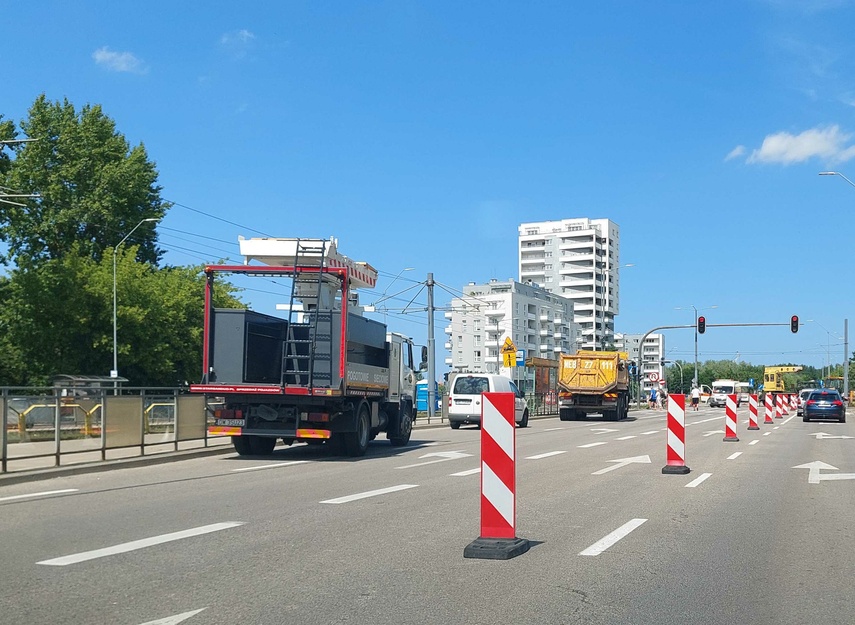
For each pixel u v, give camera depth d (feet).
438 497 40.91
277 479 48.88
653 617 20.03
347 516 34.81
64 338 169.07
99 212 176.45
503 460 28.02
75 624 18.97
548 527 32.76
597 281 538.06
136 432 59.62
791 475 53.67
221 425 61.36
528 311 460.96
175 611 20.10
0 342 173.99
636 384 271.69
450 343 451.12
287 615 19.83
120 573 24.11
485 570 24.88
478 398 115.85
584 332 529.04
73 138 179.93
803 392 190.80
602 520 34.58
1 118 176.14
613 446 80.28
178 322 181.98
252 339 61.87
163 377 181.98
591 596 21.93
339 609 20.39
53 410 52.06
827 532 32.17
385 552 27.37
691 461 64.34
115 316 157.38
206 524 32.63
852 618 20.21
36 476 48.29
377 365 70.38
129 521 33.27
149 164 187.62
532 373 168.86
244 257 69.56
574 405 149.28
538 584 23.17
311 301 64.75
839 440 91.81
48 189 175.11
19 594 21.66
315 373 60.44
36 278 167.22
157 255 196.95
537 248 547.90
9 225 174.29
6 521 33.19
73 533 30.50
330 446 76.74
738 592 22.59
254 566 25.13
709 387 401.08
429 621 19.42
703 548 28.73
